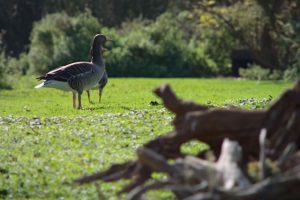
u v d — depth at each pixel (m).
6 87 51.53
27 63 72.31
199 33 82.31
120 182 14.48
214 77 71.62
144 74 70.88
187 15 83.44
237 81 60.50
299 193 10.48
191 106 12.21
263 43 70.81
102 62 32.66
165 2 96.06
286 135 11.89
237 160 11.05
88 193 14.07
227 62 75.81
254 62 75.12
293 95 11.78
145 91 45.91
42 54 71.06
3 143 20.27
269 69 69.00
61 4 93.38
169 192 13.19
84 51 70.75
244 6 72.44
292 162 11.32
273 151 11.92
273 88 50.16
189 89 48.09
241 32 72.19
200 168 10.88
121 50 71.69
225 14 73.56
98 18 95.50
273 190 10.34
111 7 95.88
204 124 11.98
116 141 20.05
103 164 16.70
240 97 39.22
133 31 77.38
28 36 93.88
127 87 50.41
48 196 14.31
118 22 96.00
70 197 14.06
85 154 18.02
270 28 70.62
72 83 31.50
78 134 21.41
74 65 31.80
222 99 37.34
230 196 10.22
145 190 11.14
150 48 72.31
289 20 66.62
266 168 11.18
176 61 72.69
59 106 33.91
